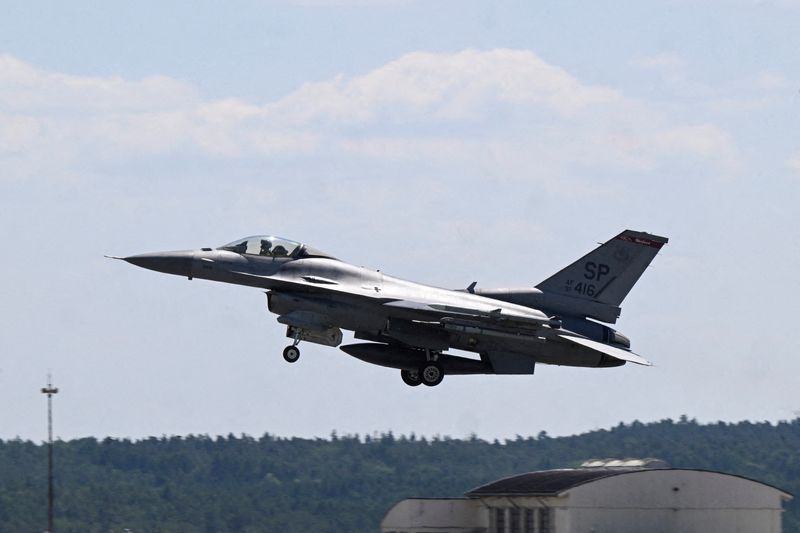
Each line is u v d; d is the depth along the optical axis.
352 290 141.50
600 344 147.62
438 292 146.88
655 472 146.75
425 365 146.62
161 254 144.38
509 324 142.50
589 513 144.38
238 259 144.12
